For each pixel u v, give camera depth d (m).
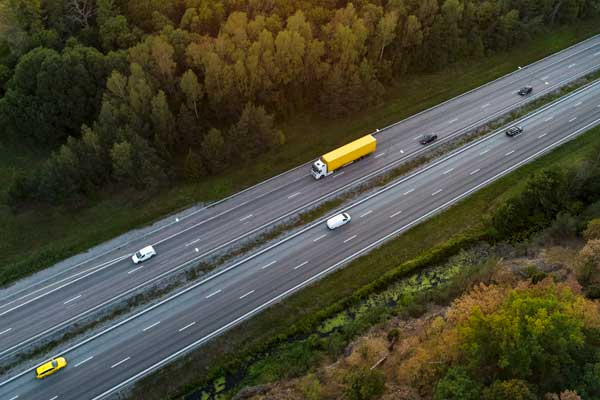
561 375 56.78
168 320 77.00
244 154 96.44
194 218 90.81
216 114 99.94
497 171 98.50
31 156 97.81
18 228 87.62
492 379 58.28
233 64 95.44
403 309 77.38
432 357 64.31
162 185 93.38
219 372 72.00
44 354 73.00
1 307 78.38
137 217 90.06
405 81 116.19
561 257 80.38
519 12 126.00
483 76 119.00
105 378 70.69
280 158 99.94
